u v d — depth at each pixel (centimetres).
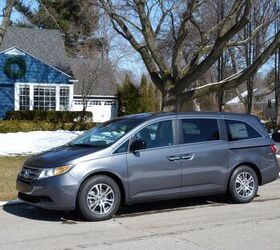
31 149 2008
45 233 750
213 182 930
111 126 919
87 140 911
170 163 883
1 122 2734
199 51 1748
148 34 1745
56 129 2883
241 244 677
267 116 5966
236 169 959
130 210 913
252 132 995
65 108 3322
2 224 813
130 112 3906
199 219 836
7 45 3316
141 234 737
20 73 3158
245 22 1561
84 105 3684
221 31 1647
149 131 884
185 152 901
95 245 680
